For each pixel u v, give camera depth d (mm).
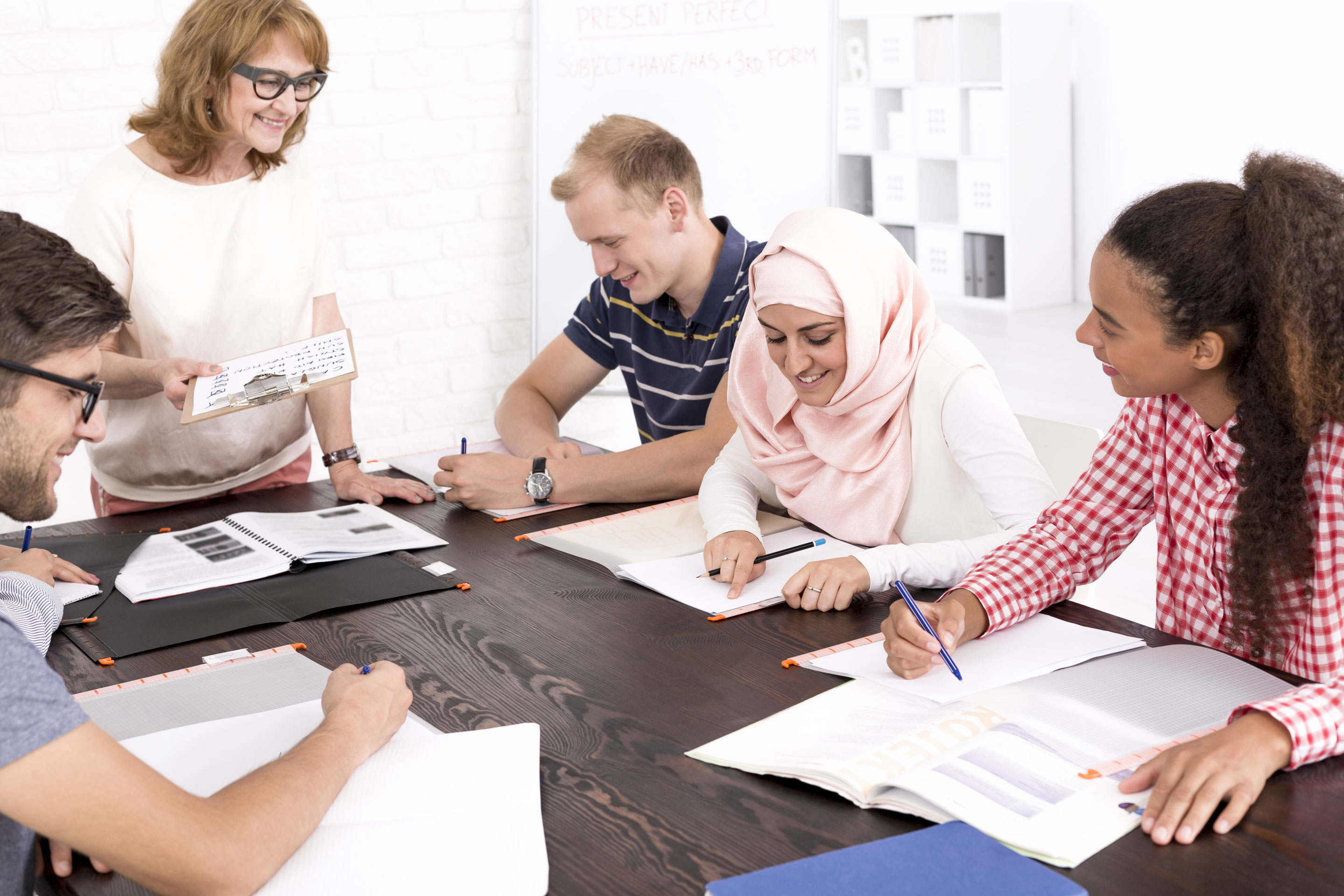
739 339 1752
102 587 1487
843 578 1380
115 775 809
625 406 3639
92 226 1867
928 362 1560
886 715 1080
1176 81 5844
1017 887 786
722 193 3396
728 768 1029
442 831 929
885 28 6438
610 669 1242
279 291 2008
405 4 3105
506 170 3334
